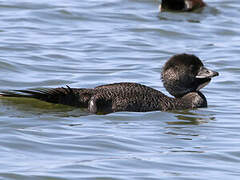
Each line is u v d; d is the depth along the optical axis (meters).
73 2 26.03
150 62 18.34
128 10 25.36
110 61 18.27
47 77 16.30
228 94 15.66
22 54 18.20
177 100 14.14
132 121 12.84
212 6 26.70
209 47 20.25
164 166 10.08
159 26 22.84
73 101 13.54
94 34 21.25
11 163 9.94
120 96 13.54
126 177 9.52
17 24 21.91
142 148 10.97
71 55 18.56
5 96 13.73
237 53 19.55
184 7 25.95
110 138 11.40
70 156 10.38
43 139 11.20
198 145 11.26
